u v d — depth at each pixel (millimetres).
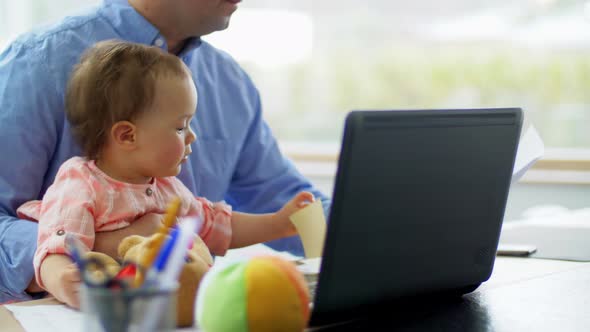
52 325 1049
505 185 1154
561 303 1188
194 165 1887
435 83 3320
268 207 2035
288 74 3422
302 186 2041
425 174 1013
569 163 3244
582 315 1119
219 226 1646
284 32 3385
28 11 3252
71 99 1448
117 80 1385
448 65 3301
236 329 898
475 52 3273
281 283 910
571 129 3279
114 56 1413
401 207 998
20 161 1631
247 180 2053
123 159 1418
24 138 1634
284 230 1654
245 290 900
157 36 1757
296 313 916
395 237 1006
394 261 1021
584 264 1528
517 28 3236
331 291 971
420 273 1071
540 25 3223
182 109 1409
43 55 1691
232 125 1972
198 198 1668
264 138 2062
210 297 927
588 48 3203
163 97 1387
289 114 3453
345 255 958
